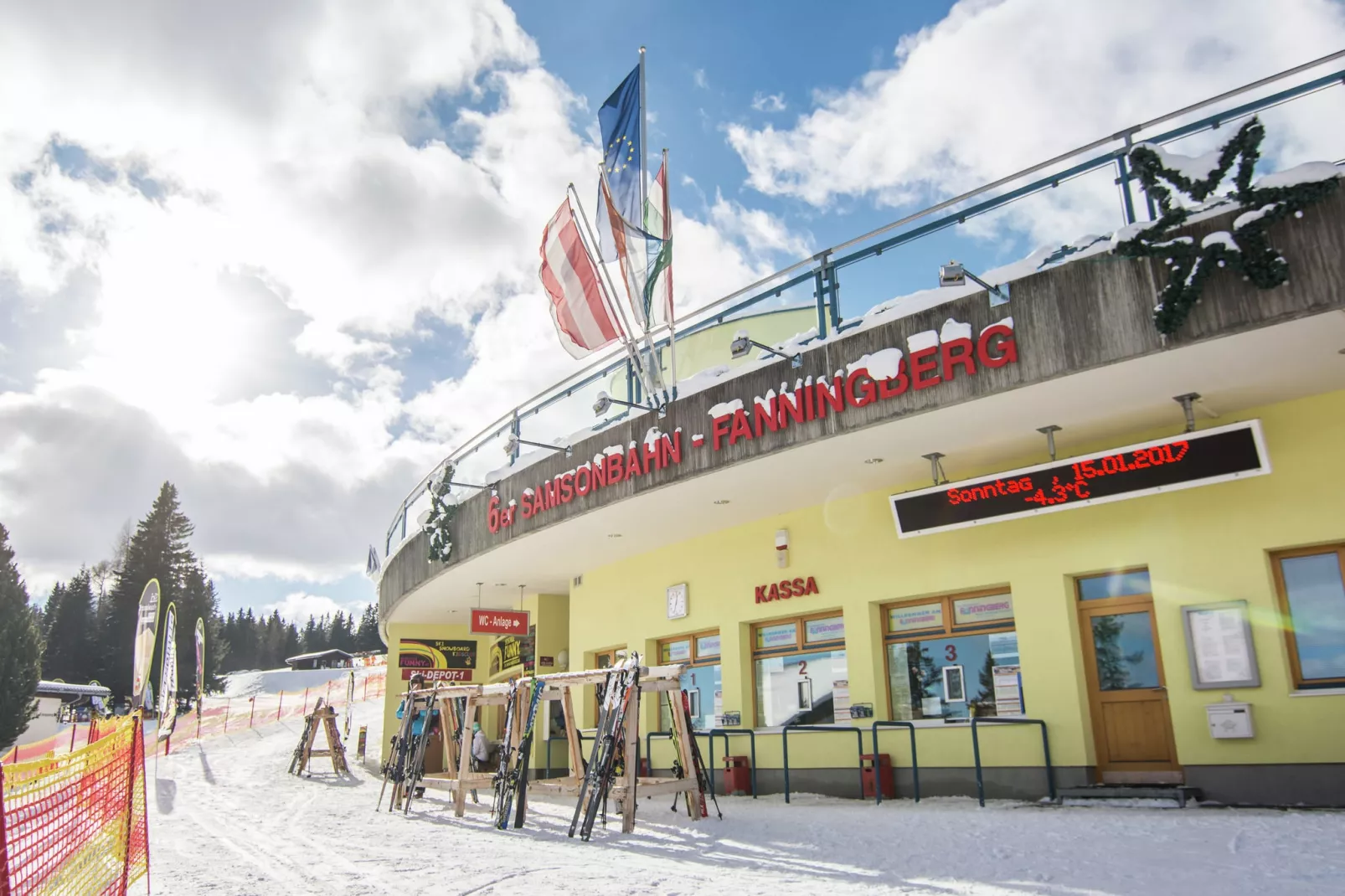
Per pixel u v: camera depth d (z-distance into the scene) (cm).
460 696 1268
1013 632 1120
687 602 1485
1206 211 771
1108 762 1018
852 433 991
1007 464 1130
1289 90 759
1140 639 1026
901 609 1230
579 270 1262
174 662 2794
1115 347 815
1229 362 827
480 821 1098
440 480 1706
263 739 3231
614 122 1289
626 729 969
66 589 7412
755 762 1320
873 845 761
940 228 951
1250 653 912
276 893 636
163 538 7075
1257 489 938
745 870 675
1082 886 561
